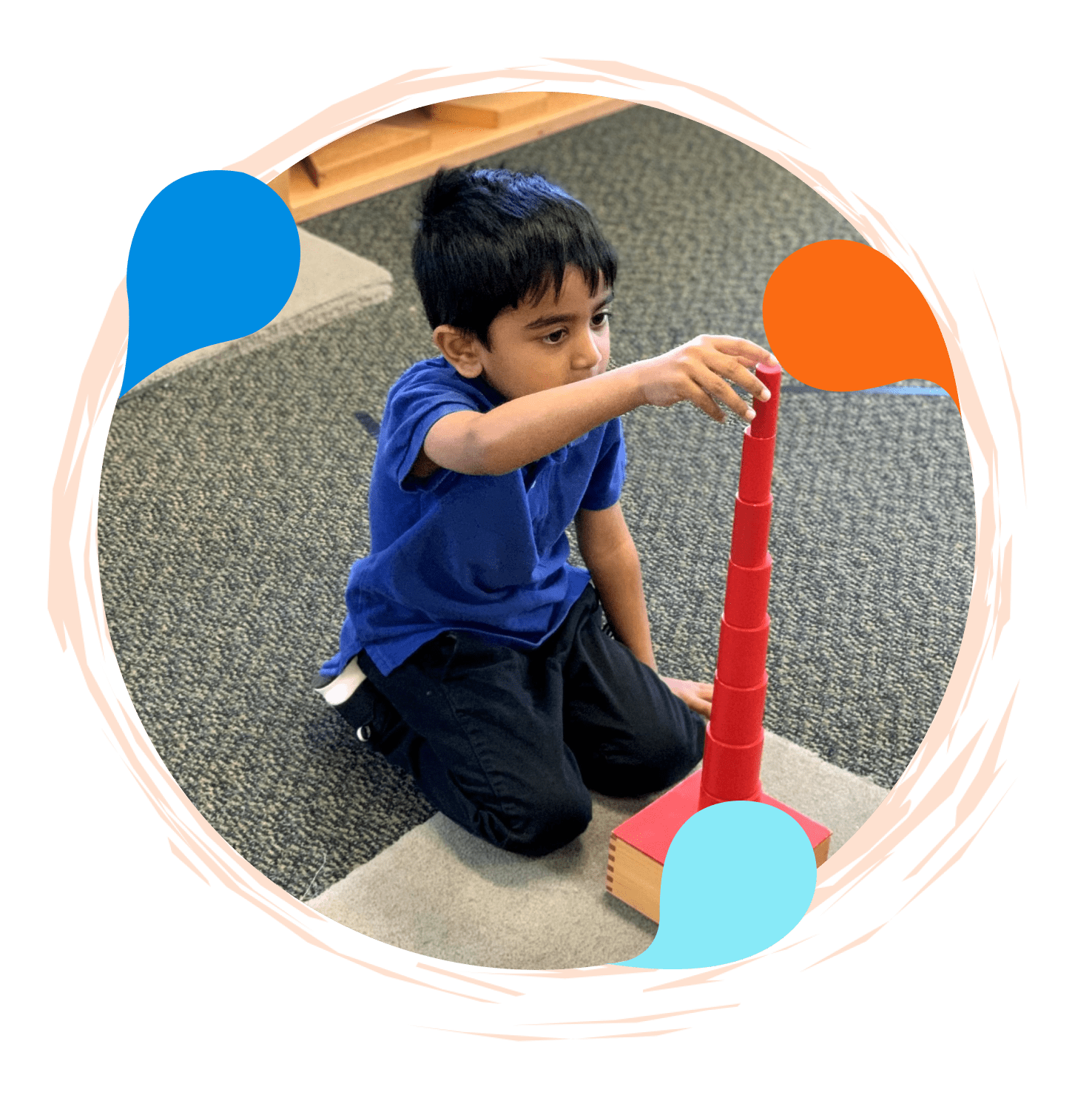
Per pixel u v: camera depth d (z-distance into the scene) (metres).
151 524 1.76
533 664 1.38
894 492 1.82
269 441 1.91
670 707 1.41
